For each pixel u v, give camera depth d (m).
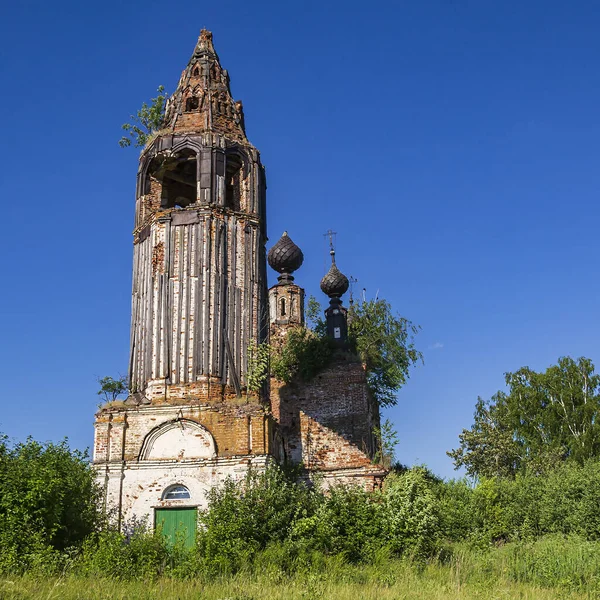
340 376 38.97
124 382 29.42
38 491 21.14
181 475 26.33
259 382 28.42
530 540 34.28
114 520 25.66
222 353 28.11
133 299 29.84
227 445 26.47
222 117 31.72
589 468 40.91
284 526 24.00
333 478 35.75
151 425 26.98
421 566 23.75
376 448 39.59
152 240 29.67
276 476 25.47
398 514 25.75
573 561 23.75
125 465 26.47
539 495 41.03
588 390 58.47
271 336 43.75
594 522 36.75
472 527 38.22
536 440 57.38
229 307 28.78
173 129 31.23
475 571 23.83
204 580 19.73
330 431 38.03
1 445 22.62
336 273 47.09
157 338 28.25
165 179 32.94
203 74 32.59
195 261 28.91
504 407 61.06
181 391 27.42
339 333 44.09
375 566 22.97
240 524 23.09
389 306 44.34
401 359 43.50
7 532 20.39
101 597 16.12
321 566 22.17
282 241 47.28
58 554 20.25
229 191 32.62
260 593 17.70
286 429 38.41
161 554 21.61
